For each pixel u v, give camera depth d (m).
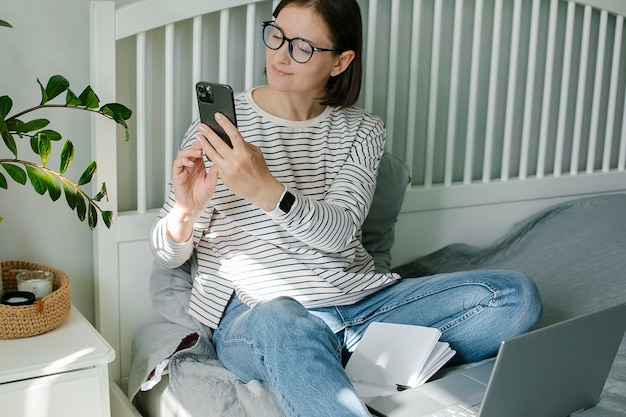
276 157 1.53
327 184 1.56
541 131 2.15
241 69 1.80
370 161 1.58
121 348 1.70
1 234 1.63
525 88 2.18
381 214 1.77
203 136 1.34
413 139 1.97
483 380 1.37
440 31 1.97
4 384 1.33
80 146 1.67
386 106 2.00
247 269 1.51
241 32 1.78
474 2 2.05
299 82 1.49
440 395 1.31
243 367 1.41
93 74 1.58
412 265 2.01
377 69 1.97
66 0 1.61
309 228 1.39
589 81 2.29
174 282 1.61
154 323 1.67
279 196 1.35
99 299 1.66
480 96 2.12
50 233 1.67
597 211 2.03
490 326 1.47
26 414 1.35
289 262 1.50
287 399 1.21
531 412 1.23
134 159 1.72
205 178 1.41
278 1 1.75
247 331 1.37
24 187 1.63
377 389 1.35
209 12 1.66
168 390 1.49
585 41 2.14
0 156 1.60
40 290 1.51
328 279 1.51
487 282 1.47
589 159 2.25
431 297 1.51
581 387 1.30
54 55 1.62
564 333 1.20
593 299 1.73
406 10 1.97
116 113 1.46
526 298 1.47
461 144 2.13
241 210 1.51
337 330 1.51
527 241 2.02
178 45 1.71
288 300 1.37
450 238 2.08
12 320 1.42
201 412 1.34
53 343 1.43
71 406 1.39
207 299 1.55
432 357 1.40
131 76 1.68
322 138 1.57
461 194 2.05
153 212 1.68
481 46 2.09
